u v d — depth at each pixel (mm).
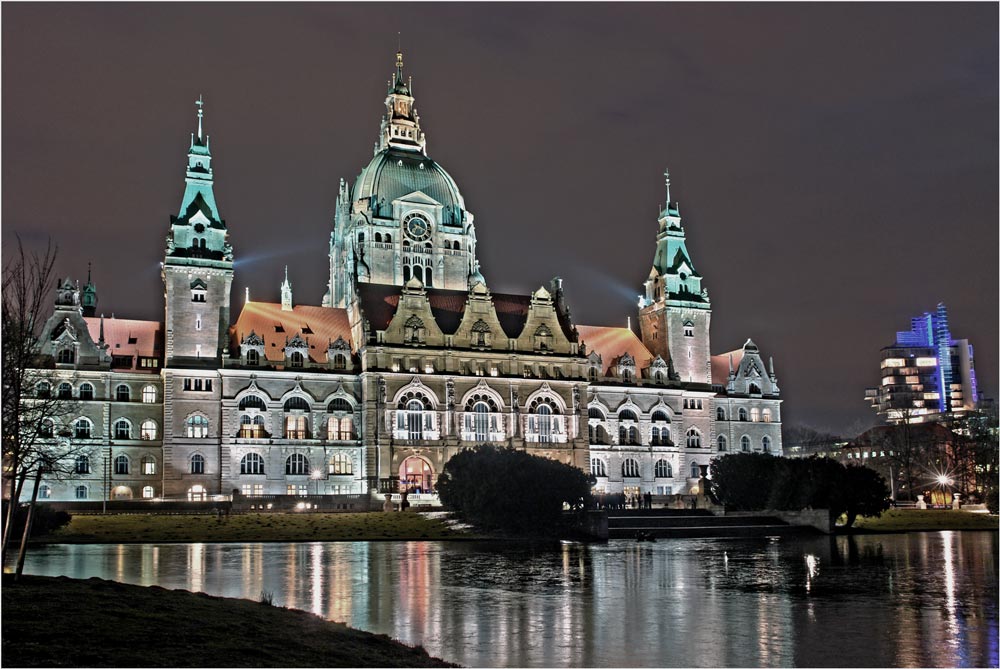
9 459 53812
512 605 55375
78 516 113250
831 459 131250
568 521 114875
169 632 36688
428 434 166000
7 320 50906
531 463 117688
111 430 154750
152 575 67812
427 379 166375
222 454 156250
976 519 142875
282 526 112812
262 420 160125
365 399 162750
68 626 36031
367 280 179625
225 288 163625
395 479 157875
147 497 154250
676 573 72500
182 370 157000
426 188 199000
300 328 171125
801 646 44094
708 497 139125
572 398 176625
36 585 44250
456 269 197750
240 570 72000
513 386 172125
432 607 54438
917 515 145500
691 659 41375
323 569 73625
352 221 193875
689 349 197125
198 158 167875
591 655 41969
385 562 79938
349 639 39406
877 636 46344
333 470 161875
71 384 153375
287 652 35531
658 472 187375
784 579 68688
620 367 189000
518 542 106500
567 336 181250
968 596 59688
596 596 59375
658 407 189250
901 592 61375
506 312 181000
